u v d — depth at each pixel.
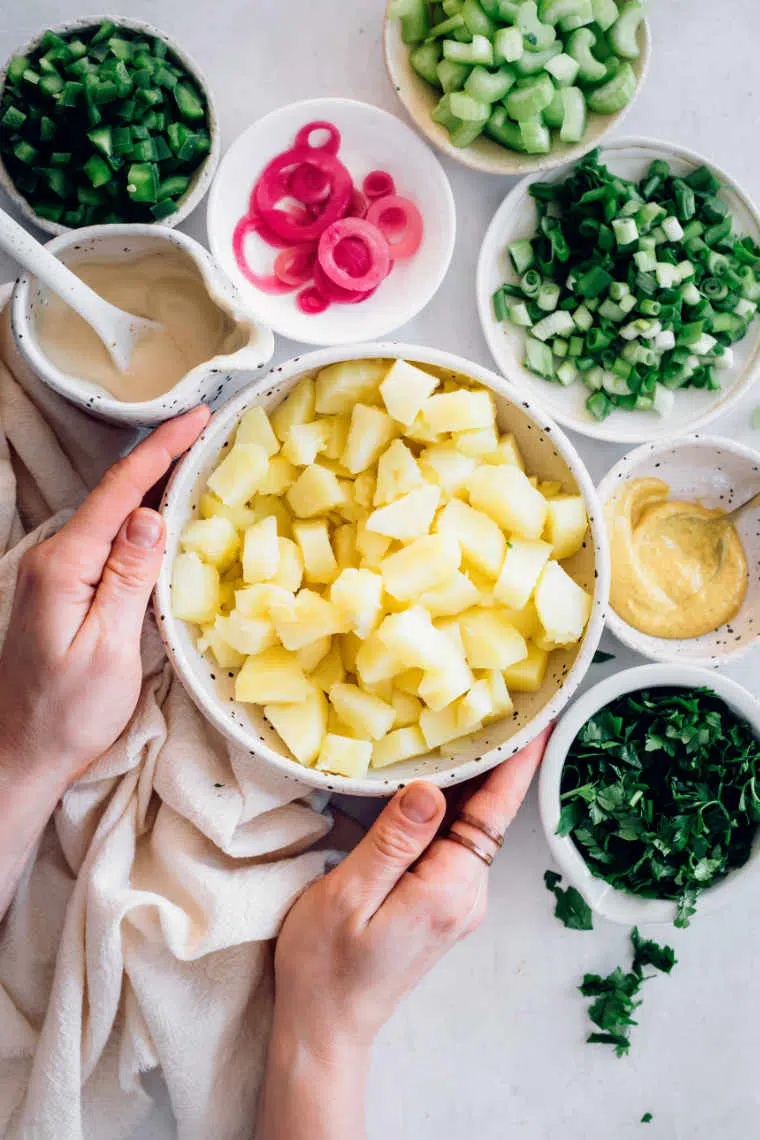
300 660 0.61
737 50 0.69
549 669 0.62
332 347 0.62
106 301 0.62
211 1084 0.64
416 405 0.60
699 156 0.66
